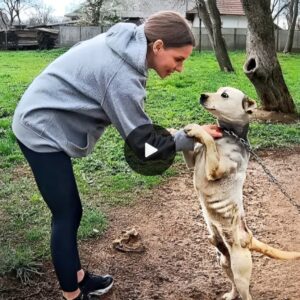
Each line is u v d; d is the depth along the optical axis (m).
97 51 2.80
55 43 34.16
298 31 35.84
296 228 4.86
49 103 2.83
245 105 3.00
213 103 3.00
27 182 5.92
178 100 11.59
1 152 7.04
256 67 9.51
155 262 4.14
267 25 9.41
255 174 6.39
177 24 2.78
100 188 5.71
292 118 9.63
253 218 5.07
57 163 2.90
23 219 4.84
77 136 2.92
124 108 2.72
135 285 3.81
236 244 3.11
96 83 2.76
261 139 7.93
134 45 2.73
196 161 3.11
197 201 5.43
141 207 5.25
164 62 2.82
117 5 39.31
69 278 3.02
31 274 3.88
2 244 4.31
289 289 3.76
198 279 3.89
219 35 18.02
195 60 23.67
